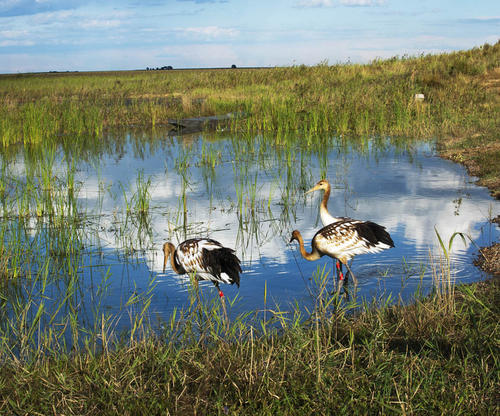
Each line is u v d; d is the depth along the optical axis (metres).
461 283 7.42
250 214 11.99
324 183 9.37
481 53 36.00
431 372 4.85
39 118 23.66
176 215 12.02
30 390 4.84
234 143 21.66
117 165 17.89
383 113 23.72
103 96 38.56
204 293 7.83
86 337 6.31
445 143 19.41
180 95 37.97
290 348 5.47
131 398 4.68
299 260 9.10
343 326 6.37
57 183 14.99
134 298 7.64
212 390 4.88
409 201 12.33
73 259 9.41
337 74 37.41
